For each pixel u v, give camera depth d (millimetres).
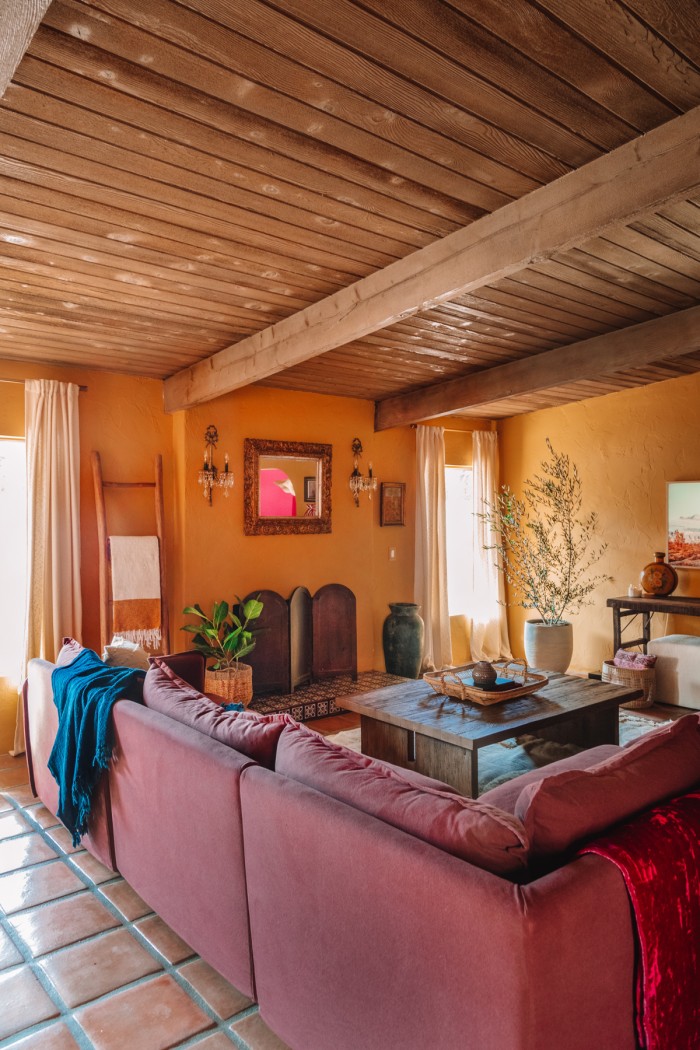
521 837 1352
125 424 4734
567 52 1657
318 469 5520
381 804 1585
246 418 5129
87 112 1839
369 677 5617
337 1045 1586
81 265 2834
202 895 2080
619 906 1340
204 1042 1841
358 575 5773
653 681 5066
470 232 2535
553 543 6504
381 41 1601
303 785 1756
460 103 1838
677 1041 1440
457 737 2988
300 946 1685
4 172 2119
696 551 5465
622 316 3807
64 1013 1959
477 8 1512
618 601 5426
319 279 3033
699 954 1492
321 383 5219
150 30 1547
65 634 4387
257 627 4996
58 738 2848
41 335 3785
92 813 2809
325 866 1587
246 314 3480
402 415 5684
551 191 2262
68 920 2420
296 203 2359
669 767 1745
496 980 1212
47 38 1562
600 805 1513
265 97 1794
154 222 2473
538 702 3520
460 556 6938
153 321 3568
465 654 6852
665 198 1974
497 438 6992
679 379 5547
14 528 4504
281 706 4727
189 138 1968
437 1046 1329
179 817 2166
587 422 6219
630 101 1855
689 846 1491
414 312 2836
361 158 2096
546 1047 1200
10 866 2809
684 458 5539
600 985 1305
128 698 2693
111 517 4664
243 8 1488
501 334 4082
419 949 1359
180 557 4836
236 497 5051
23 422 4359
